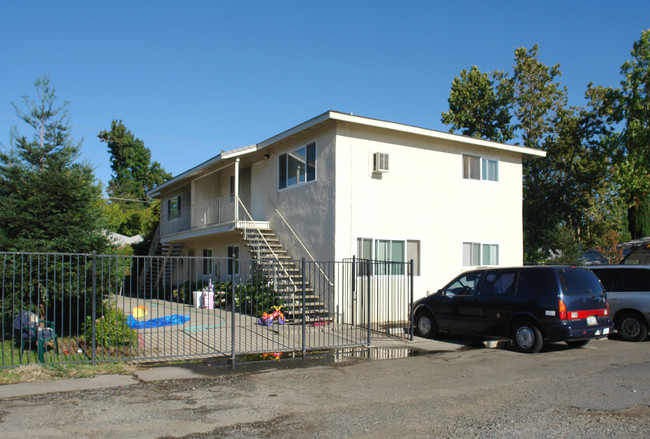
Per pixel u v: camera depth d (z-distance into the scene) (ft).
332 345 35.63
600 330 34.47
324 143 51.21
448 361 31.35
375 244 51.65
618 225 107.24
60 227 35.04
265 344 36.14
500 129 102.27
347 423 18.90
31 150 36.17
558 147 98.58
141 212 138.51
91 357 30.42
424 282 54.80
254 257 55.01
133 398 22.34
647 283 39.81
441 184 56.85
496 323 35.99
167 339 37.14
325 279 49.83
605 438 17.08
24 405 21.09
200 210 74.90
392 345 37.32
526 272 35.40
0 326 38.86
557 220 100.89
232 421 19.16
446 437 17.33
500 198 61.98
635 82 91.71
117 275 33.86
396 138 53.72
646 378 26.03
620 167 92.94
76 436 17.40
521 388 24.11
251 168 66.03
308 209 53.21
